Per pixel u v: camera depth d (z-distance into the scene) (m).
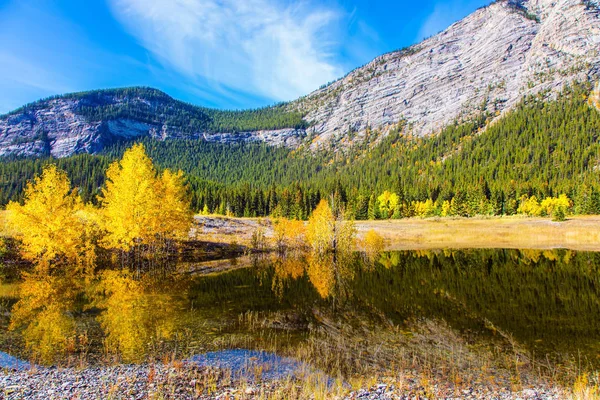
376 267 38.88
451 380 11.64
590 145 150.88
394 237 69.50
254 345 14.73
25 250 33.81
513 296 24.84
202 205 125.38
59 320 17.83
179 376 11.30
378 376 11.92
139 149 33.38
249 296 24.27
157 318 18.52
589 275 32.47
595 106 191.75
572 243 57.44
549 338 16.16
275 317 19.12
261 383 11.03
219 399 9.69
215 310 20.42
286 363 12.89
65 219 32.75
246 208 118.62
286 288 27.20
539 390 10.85
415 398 9.94
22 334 15.49
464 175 148.75
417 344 15.23
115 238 33.09
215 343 14.91
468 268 37.62
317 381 11.32
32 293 23.73
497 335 16.58
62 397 9.53
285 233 59.19
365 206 107.19
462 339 15.96
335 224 53.22
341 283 29.66
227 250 50.03
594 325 18.11
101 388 10.20
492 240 63.78
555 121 182.75
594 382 11.52
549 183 123.62
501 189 115.31
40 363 12.33
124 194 32.50
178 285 27.81
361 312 20.52
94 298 22.72
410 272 35.53
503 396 10.30
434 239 66.62
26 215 30.86
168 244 42.56
